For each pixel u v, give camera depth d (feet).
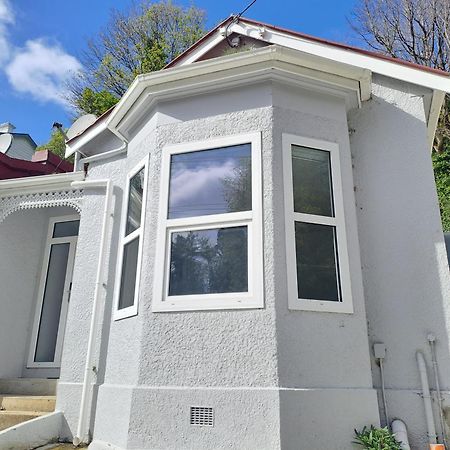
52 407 19.49
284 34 20.63
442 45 73.97
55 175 23.32
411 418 14.49
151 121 18.52
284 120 16.56
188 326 14.65
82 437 17.48
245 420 13.05
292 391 13.14
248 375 13.53
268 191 15.39
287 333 13.87
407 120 18.22
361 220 17.34
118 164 22.38
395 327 15.81
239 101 17.07
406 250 16.61
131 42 90.84
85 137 25.86
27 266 25.63
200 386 13.87
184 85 17.56
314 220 15.69
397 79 18.69
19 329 24.52
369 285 16.47
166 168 17.06
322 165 16.72
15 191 24.32
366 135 18.48
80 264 21.42
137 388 14.33
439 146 62.69
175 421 13.61
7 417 18.47
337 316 14.71
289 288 14.39
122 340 16.66
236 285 14.69
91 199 22.63
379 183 17.70
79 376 19.24
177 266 15.62
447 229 46.50
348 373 14.15
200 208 16.10
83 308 20.44
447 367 14.99
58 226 27.09
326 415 13.25
